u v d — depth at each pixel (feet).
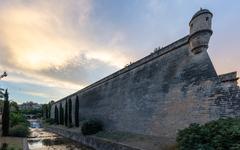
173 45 51.44
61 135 118.73
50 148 70.28
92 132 79.46
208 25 41.93
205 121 38.01
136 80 66.08
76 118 117.39
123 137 59.36
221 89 36.37
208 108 38.01
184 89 44.86
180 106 45.09
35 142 86.69
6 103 80.79
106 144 57.93
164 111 50.03
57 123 171.63
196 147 26.76
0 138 69.56
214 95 37.37
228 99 34.78
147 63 62.23
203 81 40.34
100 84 98.37
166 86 51.08
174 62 50.42
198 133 28.07
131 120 64.49
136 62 67.87
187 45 47.34
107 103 85.20
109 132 73.10
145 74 61.72
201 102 39.78
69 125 124.36
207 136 26.84
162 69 54.34
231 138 24.34
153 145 43.01
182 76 46.37
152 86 56.85
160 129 50.08
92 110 102.47
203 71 41.01
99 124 83.05
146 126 56.08
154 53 58.70
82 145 76.95
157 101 53.36
